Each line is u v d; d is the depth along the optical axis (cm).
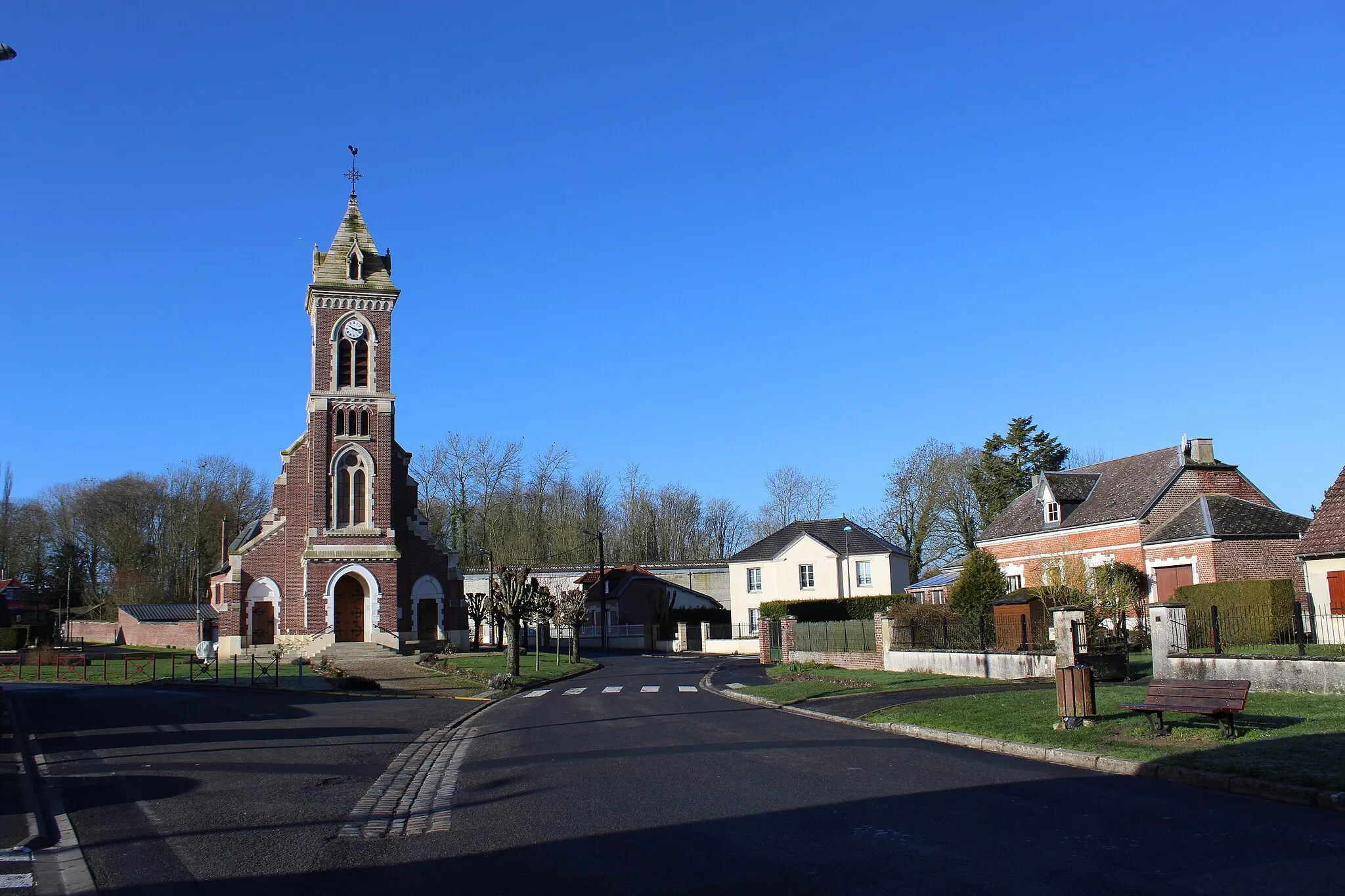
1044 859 908
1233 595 3027
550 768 1550
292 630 5159
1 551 9238
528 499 8912
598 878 898
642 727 2114
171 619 7294
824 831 1042
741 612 6962
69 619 7925
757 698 2695
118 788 1436
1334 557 2773
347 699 3083
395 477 5497
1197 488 3947
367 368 5384
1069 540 4284
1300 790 1116
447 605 5503
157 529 9394
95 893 892
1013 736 1633
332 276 5369
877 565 6694
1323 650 2139
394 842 1073
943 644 3184
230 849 1047
